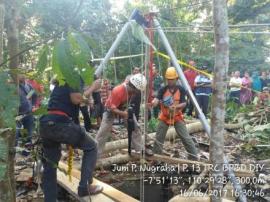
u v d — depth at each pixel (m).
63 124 3.71
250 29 13.27
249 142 7.27
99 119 7.23
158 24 4.99
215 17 2.39
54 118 3.70
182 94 6.34
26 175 5.07
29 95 2.17
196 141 8.16
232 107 10.10
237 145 7.67
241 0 12.16
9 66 1.82
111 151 6.73
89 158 4.05
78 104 3.81
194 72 10.41
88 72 1.30
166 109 6.37
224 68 2.42
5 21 1.82
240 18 12.57
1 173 1.19
